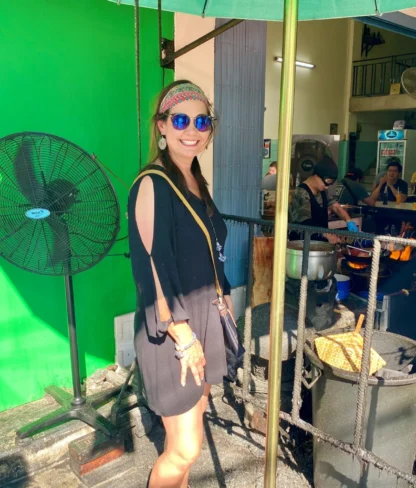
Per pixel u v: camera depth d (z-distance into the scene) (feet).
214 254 5.78
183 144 5.54
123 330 9.72
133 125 9.25
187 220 5.42
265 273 10.57
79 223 6.95
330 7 8.56
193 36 9.92
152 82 9.42
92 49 8.45
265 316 8.87
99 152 8.87
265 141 23.91
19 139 6.35
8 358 8.27
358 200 17.65
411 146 24.61
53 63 8.02
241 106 11.32
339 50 30.86
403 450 6.44
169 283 5.10
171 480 5.84
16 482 7.25
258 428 8.38
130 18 8.84
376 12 8.38
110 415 8.14
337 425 6.49
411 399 6.18
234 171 11.53
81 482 7.27
